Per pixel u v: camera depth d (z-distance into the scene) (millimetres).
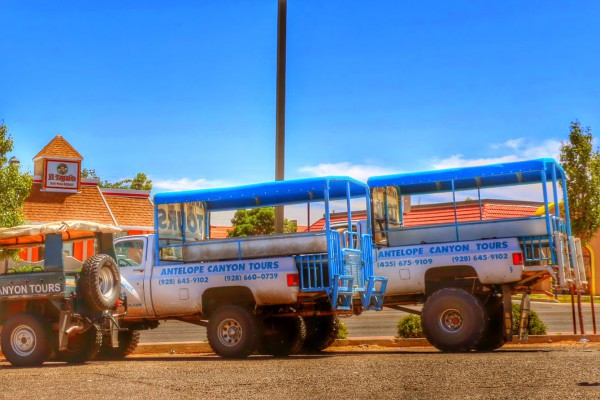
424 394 7602
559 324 22609
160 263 14094
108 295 12648
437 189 15781
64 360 13016
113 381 9398
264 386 8539
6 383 9484
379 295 13961
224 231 31594
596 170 20625
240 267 13305
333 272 12586
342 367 10484
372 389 8055
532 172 14750
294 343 13969
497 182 15359
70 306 12203
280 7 15781
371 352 14633
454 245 13727
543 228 13586
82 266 12445
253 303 13438
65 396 8086
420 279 13883
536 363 10297
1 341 12500
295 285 12828
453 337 13117
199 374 9992
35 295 12289
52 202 38062
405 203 29453
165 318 14180
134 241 14312
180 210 14828
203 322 14188
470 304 13055
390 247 14219
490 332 14125
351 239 13320
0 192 24562
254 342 12844
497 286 13812
